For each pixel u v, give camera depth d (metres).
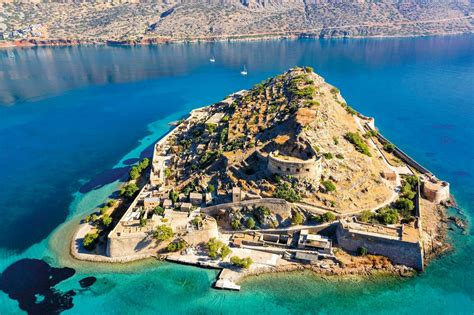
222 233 120.75
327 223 114.62
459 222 125.62
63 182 164.75
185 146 172.50
